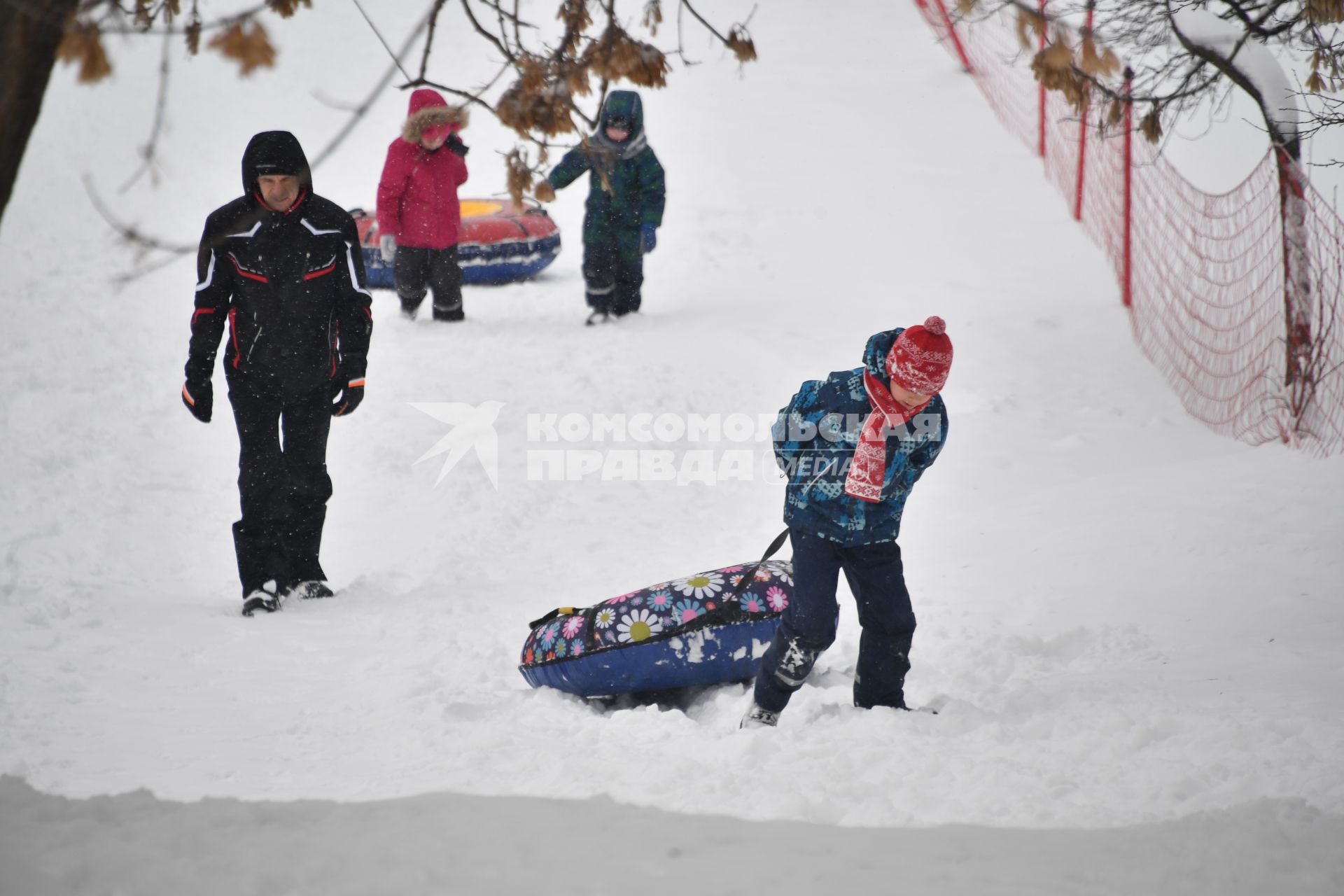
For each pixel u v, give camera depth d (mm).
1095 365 37594
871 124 62844
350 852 9797
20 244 49469
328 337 21344
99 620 20047
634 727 14805
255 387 21031
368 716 15570
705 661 16469
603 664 16391
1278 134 28516
